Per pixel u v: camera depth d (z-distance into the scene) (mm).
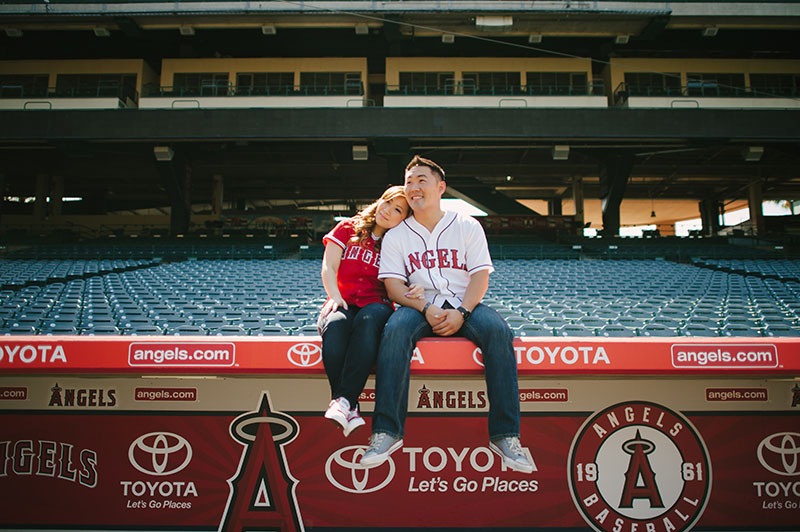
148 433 2115
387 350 1746
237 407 2135
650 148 19156
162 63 20641
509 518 2086
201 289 10039
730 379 2148
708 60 20516
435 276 2000
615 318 6426
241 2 17734
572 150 20188
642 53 20766
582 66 20531
